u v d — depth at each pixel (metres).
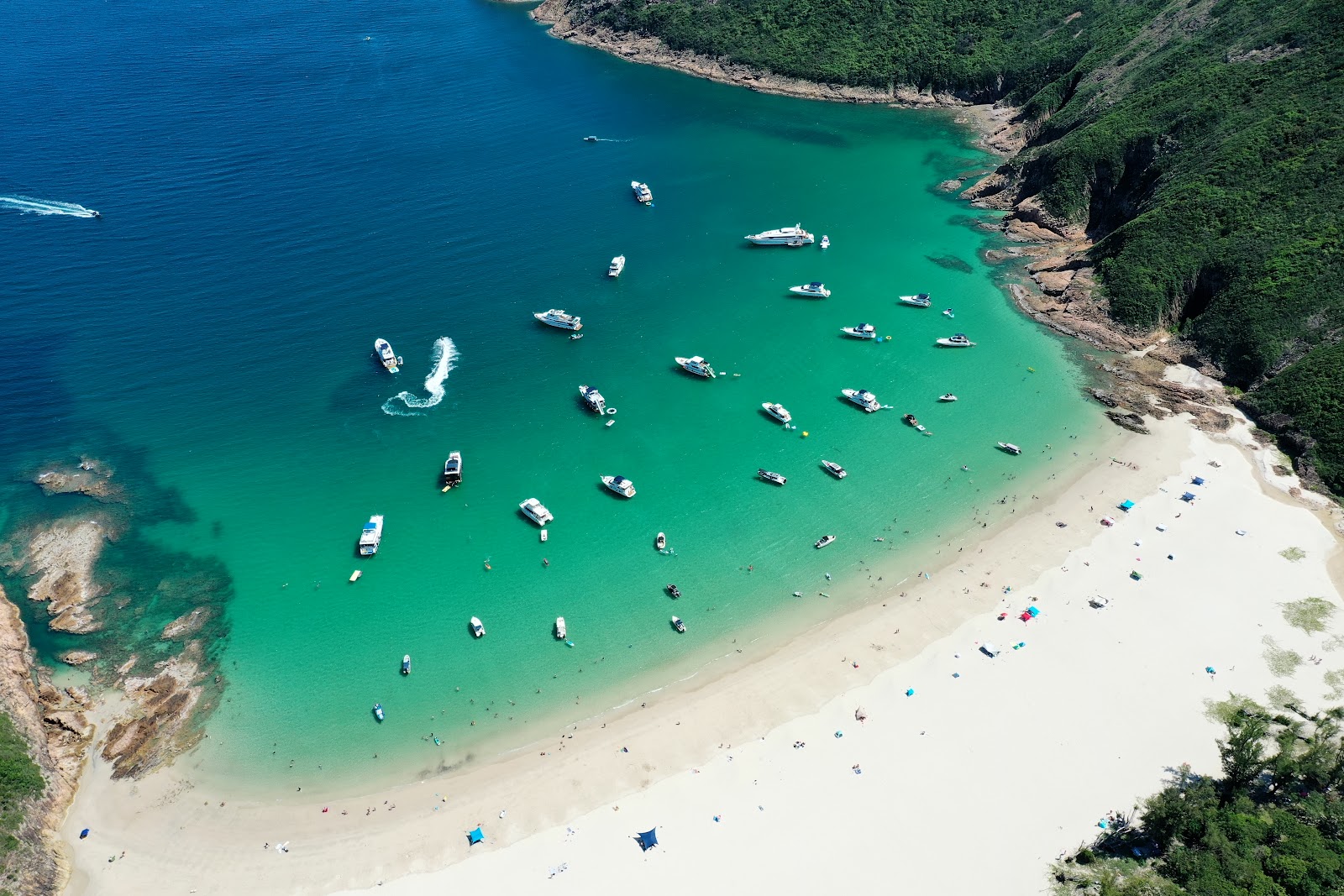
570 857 54.59
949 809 56.19
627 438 91.12
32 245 123.19
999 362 101.69
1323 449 82.25
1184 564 73.75
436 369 101.19
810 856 53.84
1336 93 109.31
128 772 60.81
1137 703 62.44
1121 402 93.56
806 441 90.31
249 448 89.62
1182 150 118.62
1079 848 53.53
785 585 74.44
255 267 119.81
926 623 70.12
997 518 80.38
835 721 62.44
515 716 64.00
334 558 77.31
